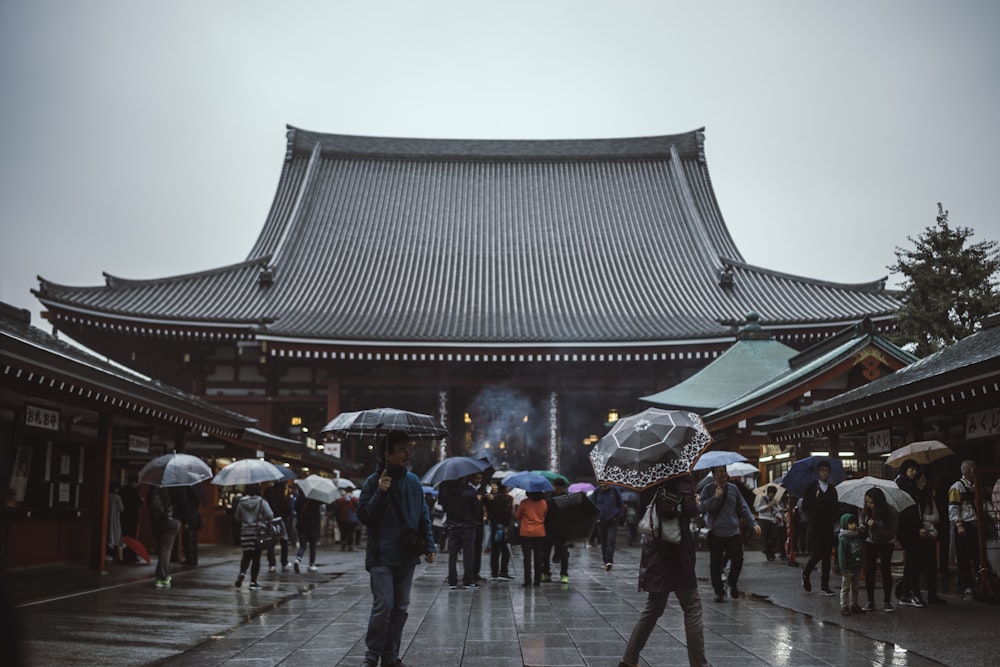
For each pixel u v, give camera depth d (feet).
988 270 122.01
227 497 104.53
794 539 68.54
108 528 66.90
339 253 204.13
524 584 53.93
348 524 96.58
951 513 45.98
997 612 40.06
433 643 33.37
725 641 33.22
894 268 127.24
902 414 54.80
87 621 37.04
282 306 177.17
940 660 29.12
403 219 218.18
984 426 50.62
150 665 28.35
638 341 163.22
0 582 7.69
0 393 54.80
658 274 197.06
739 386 127.34
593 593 50.80
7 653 7.57
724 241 216.74
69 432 65.10
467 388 180.86
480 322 175.73
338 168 231.30
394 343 163.12
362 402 186.29
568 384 175.22
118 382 53.26
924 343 120.47
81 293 161.99
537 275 198.70
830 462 48.57
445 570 69.10
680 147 235.40
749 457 97.96
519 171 233.35
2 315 53.16
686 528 26.32
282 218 218.59
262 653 30.96
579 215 219.82
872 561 40.81
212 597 47.32
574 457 199.93
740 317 173.27
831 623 37.42
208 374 171.73
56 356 45.70
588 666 28.84
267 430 169.48
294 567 65.41
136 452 73.05
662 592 26.16
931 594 42.98
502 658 30.27
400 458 27.94
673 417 27.71
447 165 234.79
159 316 156.97
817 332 161.17
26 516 60.44
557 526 54.49
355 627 37.22
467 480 56.75
